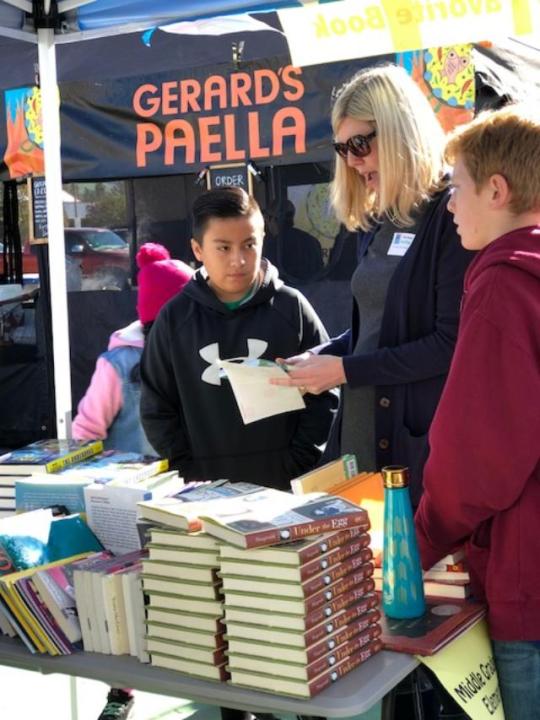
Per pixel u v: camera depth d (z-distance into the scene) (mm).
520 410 1578
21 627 1818
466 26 2643
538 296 1601
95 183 4996
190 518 1682
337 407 2789
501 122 1688
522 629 1687
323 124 4316
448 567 1840
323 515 1658
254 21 4387
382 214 2344
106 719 3119
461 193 1729
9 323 5410
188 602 1673
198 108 4465
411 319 2293
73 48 4629
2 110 4648
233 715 2547
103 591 1783
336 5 2816
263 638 1585
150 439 2797
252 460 2717
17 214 5316
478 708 1678
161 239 4996
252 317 2707
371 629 1673
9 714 3309
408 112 2186
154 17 3219
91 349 5219
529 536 1668
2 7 3299
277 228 4723
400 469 1782
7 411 5539
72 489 2193
